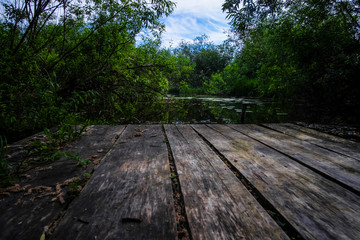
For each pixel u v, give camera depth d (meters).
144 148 1.85
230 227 0.82
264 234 0.79
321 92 5.47
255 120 3.89
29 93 2.37
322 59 4.89
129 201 0.99
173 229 0.80
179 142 2.09
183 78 6.98
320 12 4.39
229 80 12.54
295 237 0.82
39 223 0.83
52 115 2.46
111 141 2.08
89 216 0.87
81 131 2.22
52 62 3.36
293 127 3.01
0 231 0.78
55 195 1.04
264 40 8.28
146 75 5.62
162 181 1.21
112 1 3.58
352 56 4.27
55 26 3.25
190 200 1.01
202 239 0.76
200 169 1.41
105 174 1.29
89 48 3.84
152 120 3.84
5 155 1.61
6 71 2.22
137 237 0.75
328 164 1.55
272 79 6.67
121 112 4.42
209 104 6.64
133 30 4.12
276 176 1.32
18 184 1.15
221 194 1.08
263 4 4.21
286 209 0.96
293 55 5.22
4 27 2.48
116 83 5.23
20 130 2.38
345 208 0.98
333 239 0.78
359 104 4.61
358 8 4.04
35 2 2.63
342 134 2.59
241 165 1.50
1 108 2.08
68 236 0.75
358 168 1.47
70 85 4.00
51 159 1.50
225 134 2.50
